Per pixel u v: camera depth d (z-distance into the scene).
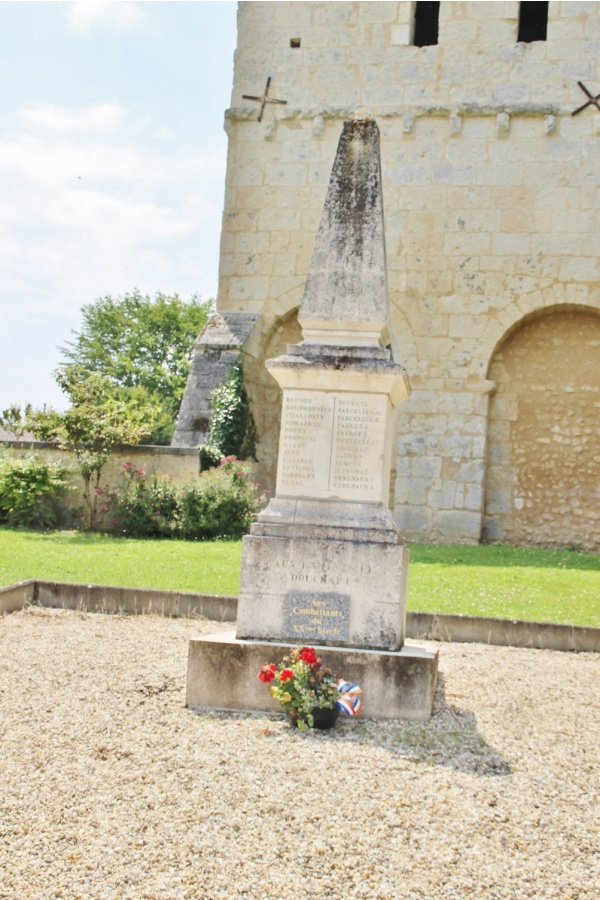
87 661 6.66
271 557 5.90
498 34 18.28
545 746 5.22
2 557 11.16
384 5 18.81
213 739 5.00
